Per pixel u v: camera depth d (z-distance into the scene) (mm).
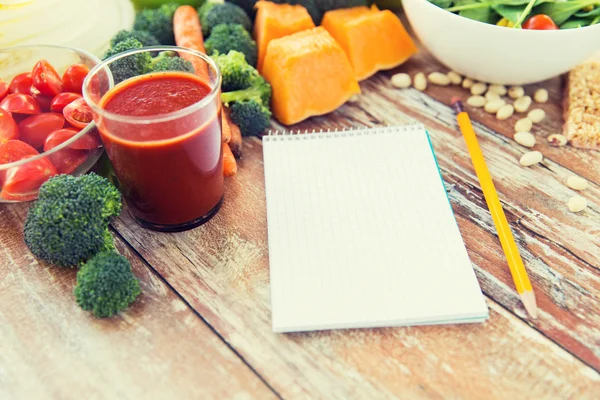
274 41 598
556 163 550
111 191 467
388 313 437
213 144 461
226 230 501
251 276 470
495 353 425
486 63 574
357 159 542
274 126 597
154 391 411
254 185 536
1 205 517
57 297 458
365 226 490
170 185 460
